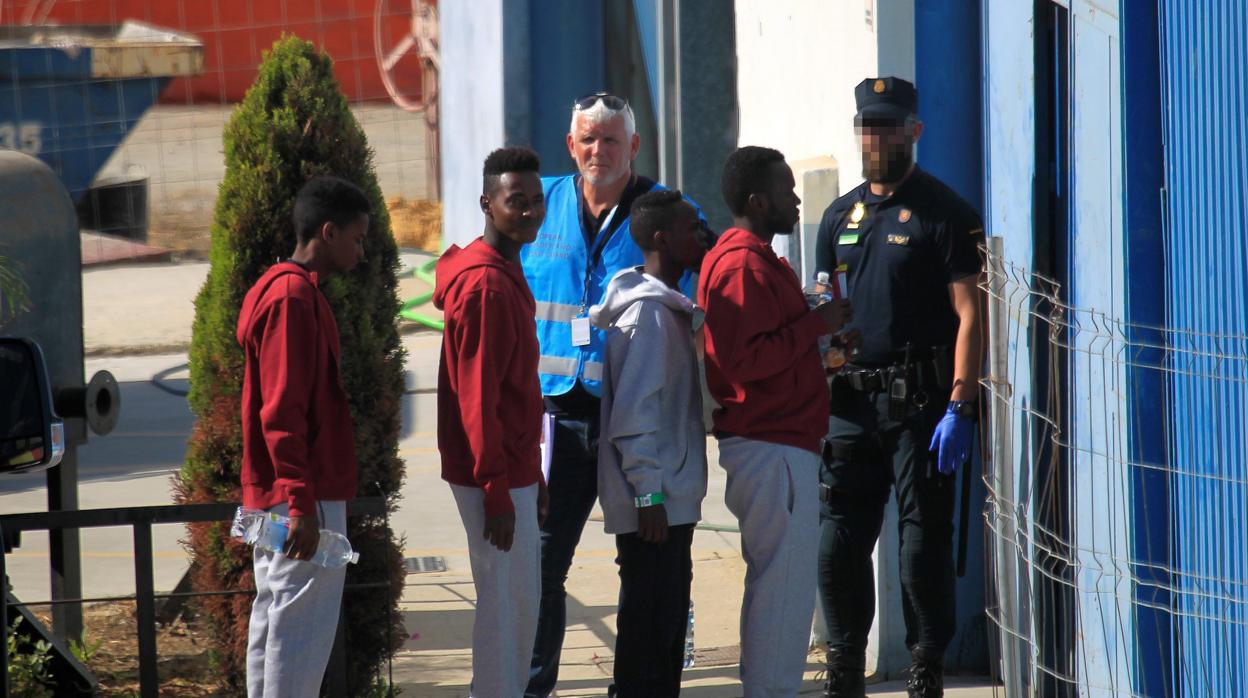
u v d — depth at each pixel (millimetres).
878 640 22156
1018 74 19359
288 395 15727
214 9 76938
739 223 17625
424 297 59062
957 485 21453
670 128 36406
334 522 16531
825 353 18391
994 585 19297
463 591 27844
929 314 19078
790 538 17266
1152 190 15516
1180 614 14711
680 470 17422
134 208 70500
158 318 59969
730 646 24141
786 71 28078
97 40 72000
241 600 20422
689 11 34344
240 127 20359
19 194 22578
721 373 17422
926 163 21547
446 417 17344
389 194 77312
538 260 20297
